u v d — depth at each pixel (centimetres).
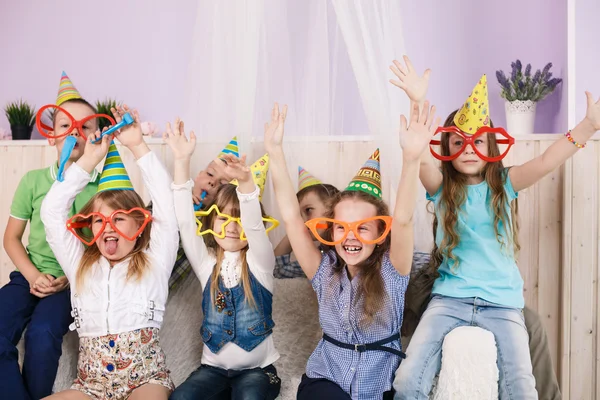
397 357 169
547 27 273
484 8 282
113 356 174
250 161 204
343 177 222
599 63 224
